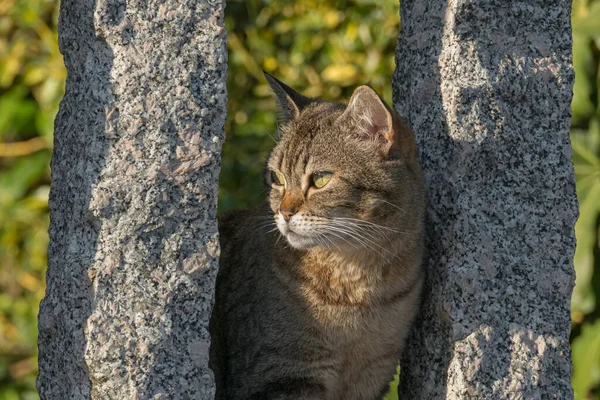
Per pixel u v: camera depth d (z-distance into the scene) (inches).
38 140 569.6
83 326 271.3
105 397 268.8
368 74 508.4
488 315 303.0
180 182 272.5
